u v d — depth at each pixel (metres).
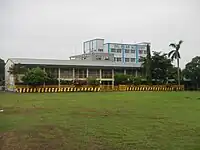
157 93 54.75
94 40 106.25
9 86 69.62
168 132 12.55
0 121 16.30
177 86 76.06
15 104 28.22
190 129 13.29
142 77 76.50
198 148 9.62
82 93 55.66
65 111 21.55
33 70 62.94
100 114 19.55
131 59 107.06
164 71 77.44
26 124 15.15
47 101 32.56
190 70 80.62
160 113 20.08
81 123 15.42
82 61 82.00
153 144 10.24
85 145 10.20
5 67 79.69
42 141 10.92
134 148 9.69
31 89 61.66
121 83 75.56
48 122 15.84
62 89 64.81
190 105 26.80
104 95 46.59
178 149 9.48
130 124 14.98
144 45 108.75
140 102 30.84
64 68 75.12
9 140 11.12
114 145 10.14
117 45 105.25
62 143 10.55
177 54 76.06
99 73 80.19
